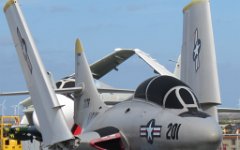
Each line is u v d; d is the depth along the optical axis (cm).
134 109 4744
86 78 6041
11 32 4694
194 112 4278
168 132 4234
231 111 8006
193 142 4044
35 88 4391
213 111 5222
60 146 4200
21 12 4528
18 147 9681
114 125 4866
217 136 3994
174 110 4344
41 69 4322
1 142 9444
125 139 4688
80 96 6122
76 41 6259
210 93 5166
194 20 5359
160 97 4512
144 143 4494
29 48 4431
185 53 5519
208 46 5228
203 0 5294
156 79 4675
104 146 4712
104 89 7544
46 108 4259
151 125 4412
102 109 5628
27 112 9056
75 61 6325
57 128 4150
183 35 5575
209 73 5191
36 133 7431
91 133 4775
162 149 4322
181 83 4531
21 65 4581
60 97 7275
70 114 7069
